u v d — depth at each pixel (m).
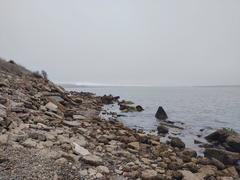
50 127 14.34
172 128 27.17
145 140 17.58
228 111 46.16
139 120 31.05
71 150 11.12
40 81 35.75
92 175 9.21
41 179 7.91
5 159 8.51
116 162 11.35
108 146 13.99
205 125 30.45
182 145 18.48
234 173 13.87
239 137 20.23
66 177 8.52
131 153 13.77
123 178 9.76
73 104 30.67
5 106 15.35
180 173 11.15
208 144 20.45
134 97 88.50
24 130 12.22
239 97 107.38
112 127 20.48
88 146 12.92
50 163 9.16
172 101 72.50
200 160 14.70
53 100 24.39
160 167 12.27
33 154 9.57
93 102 41.72
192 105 59.16
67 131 14.63
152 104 57.88
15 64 43.28
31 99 20.72
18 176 7.77
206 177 12.12
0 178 7.47
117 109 39.84
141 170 11.02
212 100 83.00
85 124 18.80
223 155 16.33
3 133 10.91
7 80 25.55
